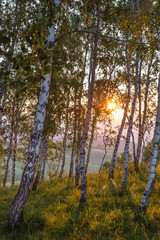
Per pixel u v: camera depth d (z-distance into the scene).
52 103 10.38
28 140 13.98
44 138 10.62
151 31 5.94
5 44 2.29
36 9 6.14
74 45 9.72
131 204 6.44
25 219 4.92
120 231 4.59
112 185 8.68
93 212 5.56
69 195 7.73
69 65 9.46
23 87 2.14
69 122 13.42
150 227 4.95
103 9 7.22
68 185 9.47
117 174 12.23
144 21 5.80
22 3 7.24
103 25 7.98
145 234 4.47
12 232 4.27
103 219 5.12
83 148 6.90
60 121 11.49
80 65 11.34
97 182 10.14
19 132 13.42
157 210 5.71
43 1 5.02
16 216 4.54
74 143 13.04
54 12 4.62
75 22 8.17
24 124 12.80
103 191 8.05
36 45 1.85
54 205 6.48
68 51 9.88
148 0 10.23
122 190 7.84
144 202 5.64
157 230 4.84
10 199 7.45
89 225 4.82
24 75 2.16
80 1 6.48
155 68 12.91
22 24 7.09
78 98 12.24
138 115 15.15
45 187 9.88
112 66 13.37
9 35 2.38
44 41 1.97
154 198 7.04
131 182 10.10
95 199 6.90
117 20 7.13
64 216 5.27
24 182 4.67
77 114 13.02
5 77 1.96
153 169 5.68
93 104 13.60
